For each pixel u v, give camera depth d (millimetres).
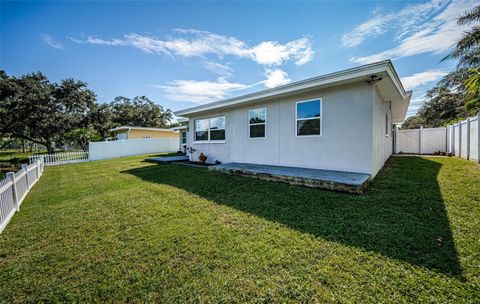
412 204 3648
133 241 2773
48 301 1834
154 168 9156
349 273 1979
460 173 5879
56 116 18734
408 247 2367
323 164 5957
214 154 9438
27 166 6320
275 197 4332
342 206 3672
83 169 10234
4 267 2348
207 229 3023
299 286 1840
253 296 1764
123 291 1894
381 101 6855
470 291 1699
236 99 7625
